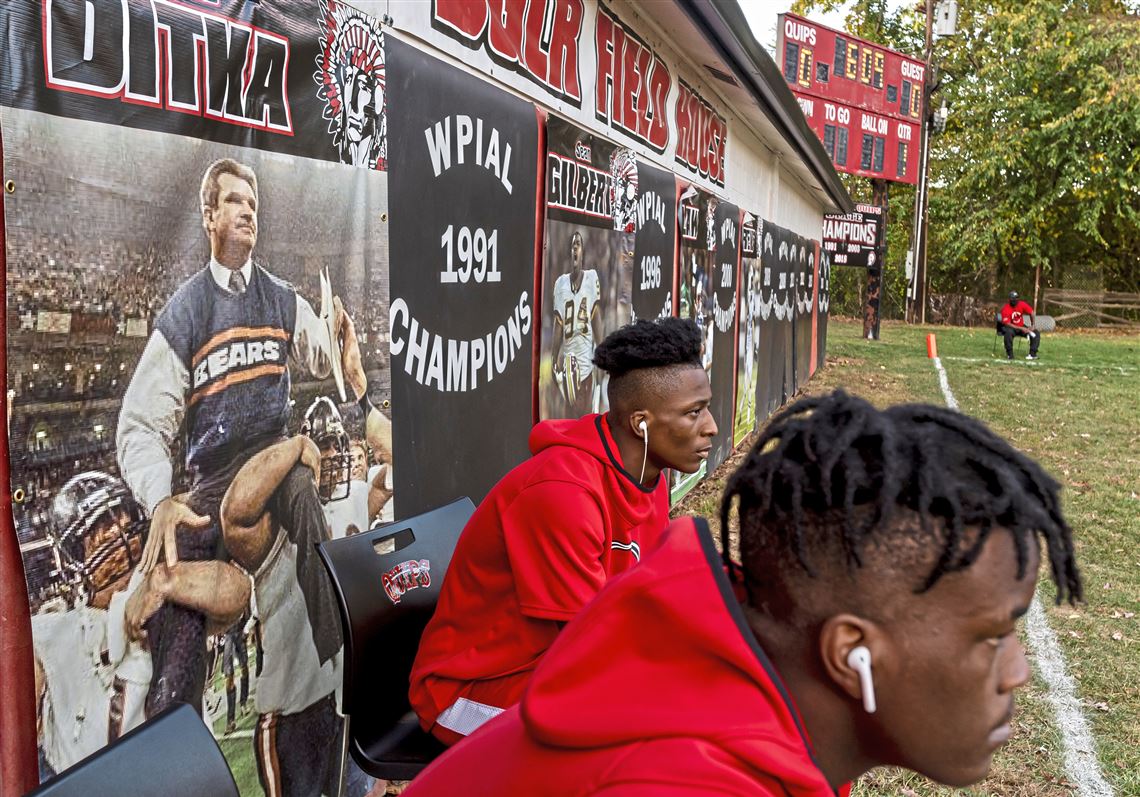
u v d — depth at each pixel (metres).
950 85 36.97
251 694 2.39
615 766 0.88
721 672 0.91
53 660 1.80
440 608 2.34
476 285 3.62
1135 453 9.97
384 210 2.94
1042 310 34.25
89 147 1.84
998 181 33.12
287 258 2.47
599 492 2.20
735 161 9.36
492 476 3.85
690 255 7.02
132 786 1.47
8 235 1.70
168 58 2.03
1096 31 30.61
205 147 2.15
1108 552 6.32
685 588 0.93
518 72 4.07
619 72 5.45
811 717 0.96
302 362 2.55
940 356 21.48
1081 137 30.66
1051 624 5.01
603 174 5.04
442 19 3.35
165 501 2.07
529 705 0.94
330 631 2.72
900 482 0.88
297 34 2.47
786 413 1.01
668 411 2.29
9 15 1.68
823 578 0.92
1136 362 20.58
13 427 1.72
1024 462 0.93
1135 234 33.41
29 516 1.75
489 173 3.68
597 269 5.00
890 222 38.06
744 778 0.86
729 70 7.06
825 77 23.25
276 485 2.46
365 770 2.26
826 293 18.72
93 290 1.87
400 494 3.12
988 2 35.56
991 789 3.49
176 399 2.09
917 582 0.88
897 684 0.91
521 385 4.11
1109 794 3.47
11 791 1.72
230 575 2.29
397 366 3.07
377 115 2.88
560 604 2.09
